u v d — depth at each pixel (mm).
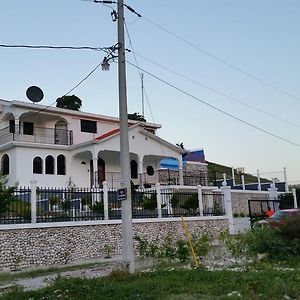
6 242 16062
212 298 8969
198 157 46406
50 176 32844
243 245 15406
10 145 31609
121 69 13852
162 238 21078
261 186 41312
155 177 37219
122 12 14297
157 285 10266
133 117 50875
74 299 9969
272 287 9461
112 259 18031
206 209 24344
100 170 35781
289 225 15000
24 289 12094
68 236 17703
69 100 52938
